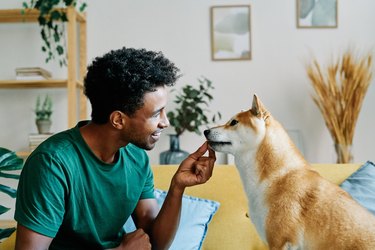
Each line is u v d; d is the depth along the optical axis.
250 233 1.60
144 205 1.27
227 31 2.58
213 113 2.57
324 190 1.00
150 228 1.22
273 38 2.57
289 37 2.57
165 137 2.56
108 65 1.01
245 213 1.65
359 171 1.71
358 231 0.92
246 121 1.12
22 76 2.31
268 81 2.57
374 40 2.55
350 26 2.56
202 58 2.58
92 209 1.07
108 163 1.08
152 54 1.08
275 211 1.02
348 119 2.30
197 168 1.14
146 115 1.02
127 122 1.03
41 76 2.32
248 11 2.57
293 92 2.56
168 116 2.39
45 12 2.21
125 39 2.58
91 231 1.07
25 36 2.57
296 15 2.57
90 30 2.57
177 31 2.58
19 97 2.56
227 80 2.57
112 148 1.08
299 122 2.55
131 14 2.58
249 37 2.57
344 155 2.31
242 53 2.57
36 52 2.57
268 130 1.11
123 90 0.98
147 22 2.59
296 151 1.12
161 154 2.36
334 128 2.32
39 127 2.38
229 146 1.14
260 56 2.57
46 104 2.49
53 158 0.99
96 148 1.08
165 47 2.58
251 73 2.57
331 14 2.56
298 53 2.56
